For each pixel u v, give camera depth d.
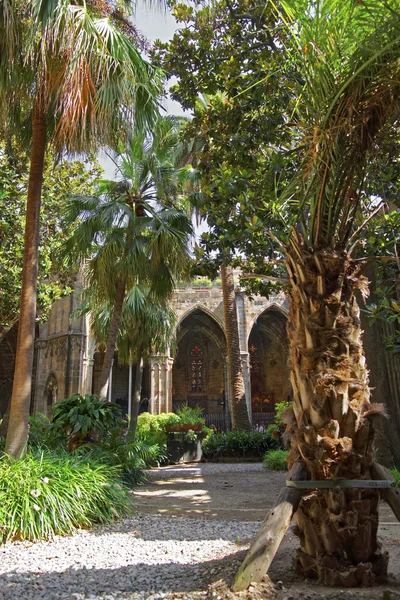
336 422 2.61
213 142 8.30
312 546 2.78
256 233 8.07
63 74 6.24
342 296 2.78
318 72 2.61
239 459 18.80
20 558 4.25
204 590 2.92
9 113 7.30
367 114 2.68
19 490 5.29
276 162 5.58
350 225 2.90
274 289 10.91
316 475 2.69
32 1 5.59
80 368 26.58
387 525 5.62
